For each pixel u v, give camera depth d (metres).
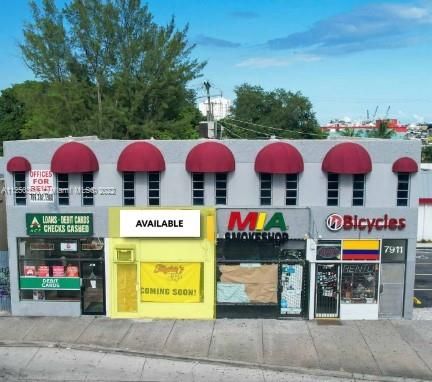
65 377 17.77
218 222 22.75
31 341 20.61
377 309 23.06
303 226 22.69
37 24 49.44
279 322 22.72
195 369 18.42
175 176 22.66
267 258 22.98
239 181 22.61
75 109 49.34
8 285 23.95
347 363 18.69
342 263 22.88
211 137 29.89
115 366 18.64
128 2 49.00
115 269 23.23
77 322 22.73
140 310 23.33
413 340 20.73
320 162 22.45
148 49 49.94
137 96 48.22
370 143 22.25
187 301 23.20
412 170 22.09
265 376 17.91
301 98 85.12
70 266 23.39
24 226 23.20
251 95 85.88
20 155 22.77
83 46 49.38
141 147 22.20
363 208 22.53
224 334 21.33
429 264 33.34
